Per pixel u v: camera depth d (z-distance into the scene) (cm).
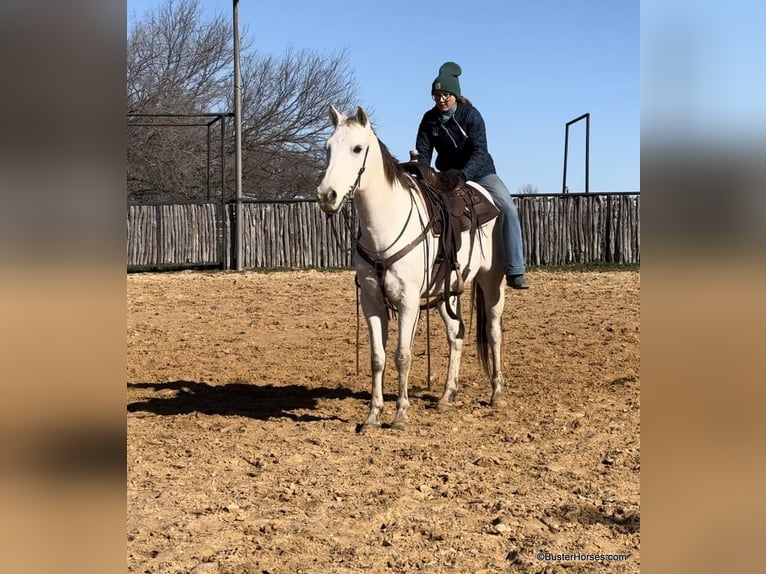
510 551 373
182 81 3753
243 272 2109
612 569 351
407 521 413
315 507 436
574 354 940
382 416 661
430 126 702
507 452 546
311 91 3906
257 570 351
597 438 576
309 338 1091
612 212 2172
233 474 498
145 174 3369
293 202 2188
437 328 1168
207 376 845
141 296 1579
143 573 346
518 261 697
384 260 572
